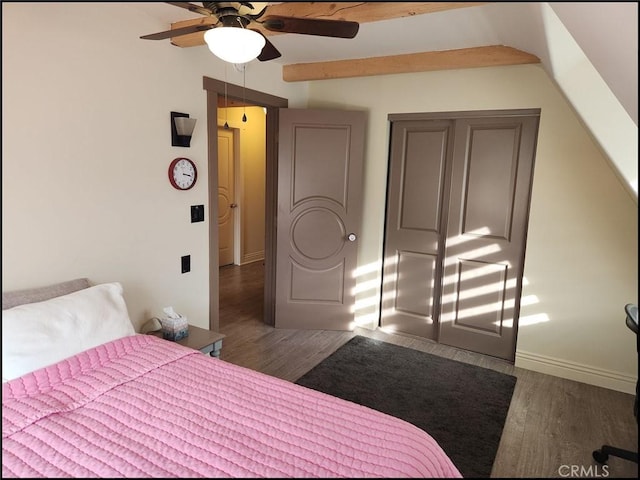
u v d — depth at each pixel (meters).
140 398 1.62
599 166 2.79
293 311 3.87
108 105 2.28
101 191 2.30
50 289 2.03
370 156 3.71
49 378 1.65
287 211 3.72
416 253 3.70
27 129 1.93
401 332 3.87
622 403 2.71
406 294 3.80
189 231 2.90
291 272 3.82
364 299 3.93
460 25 2.48
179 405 1.59
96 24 2.17
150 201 2.59
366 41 2.86
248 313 4.29
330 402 1.66
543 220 3.01
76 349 1.81
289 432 1.46
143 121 2.48
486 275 3.36
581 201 2.88
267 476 1.25
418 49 3.03
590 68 1.87
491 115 3.15
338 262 3.79
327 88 3.83
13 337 1.65
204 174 2.97
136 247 2.54
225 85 3.06
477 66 2.97
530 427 2.44
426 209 3.60
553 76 2.30
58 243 2.12
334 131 3.60
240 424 1.49
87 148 2.20
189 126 2.68
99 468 1.26
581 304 2.95
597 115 1.88
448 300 3.54
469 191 3.35
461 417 2.53
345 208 3.70
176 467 1.28
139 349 1.98
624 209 2.76
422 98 3.41
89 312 1.93
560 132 2.89
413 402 2.69
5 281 1.92
